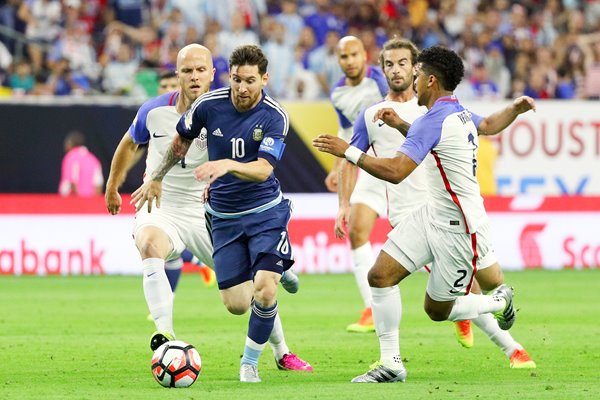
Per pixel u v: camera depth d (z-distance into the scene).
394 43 26.72
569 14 69.19
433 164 20.69
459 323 25.28
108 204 25.84
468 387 20.25
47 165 50.56
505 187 52.94
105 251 50.22
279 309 37.06
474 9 68.38
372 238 51.06
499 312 22.12
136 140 25.34
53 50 61.94
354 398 18.73
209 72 24.19
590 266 53.00
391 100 26.95
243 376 21.30
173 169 24.83
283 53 62.03
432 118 20.28
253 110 21.27
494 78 64.69
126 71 60.62
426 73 20.73
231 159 21.27
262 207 21.59
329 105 50.97
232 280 21.81
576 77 64.94
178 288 45.22
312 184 51.25
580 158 53.34
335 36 62.28
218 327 31.80
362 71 32.78
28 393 19.62
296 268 51.41
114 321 33.28
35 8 63.22
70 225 50.12
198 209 25.16
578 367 23.59
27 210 49.97
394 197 26.88
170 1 64.38
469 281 21.17
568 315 34.78
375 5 66.50
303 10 65.75
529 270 52.06
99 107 50.59
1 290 43.44
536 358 25.14
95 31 64.31
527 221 52.53
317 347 27.25
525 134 53.00
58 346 27.33
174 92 25.33
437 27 67.12
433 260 21.05
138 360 24.73
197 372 20.34
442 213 20.83
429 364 24.17
